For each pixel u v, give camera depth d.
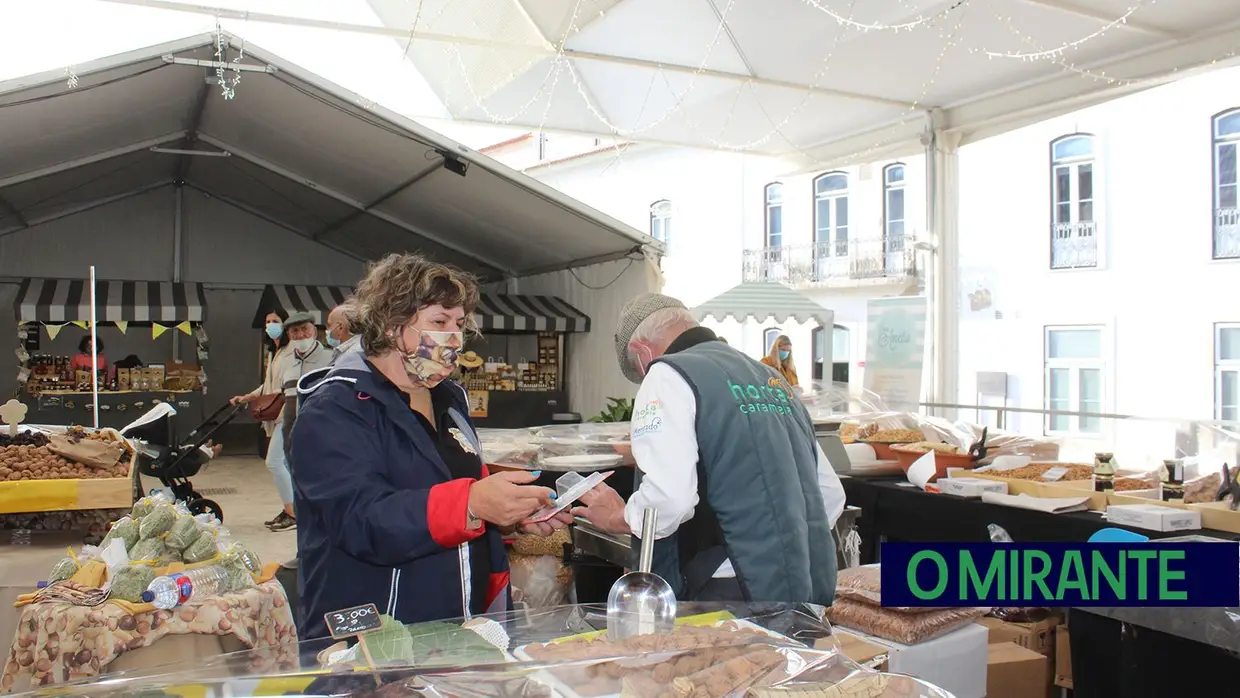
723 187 14.82
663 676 1.19
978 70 7.96
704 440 1.91
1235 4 6.33
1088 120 11.60
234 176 12.98
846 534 3.46
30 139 9.03
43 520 3.80
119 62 7.25
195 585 2.61
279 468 5.78
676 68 8.49
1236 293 10.45
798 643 1.39
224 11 7.50
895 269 12.84
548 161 18.05
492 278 14.46
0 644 3.15
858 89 8.70
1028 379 12.28
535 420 12.16
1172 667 2.74
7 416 4.29
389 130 8.74
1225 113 10.48
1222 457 4.44
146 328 14.11
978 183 12.79
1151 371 11.12
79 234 14.05
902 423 5.50
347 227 14.05
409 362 1.68
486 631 1.43
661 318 2.20
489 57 9.24
